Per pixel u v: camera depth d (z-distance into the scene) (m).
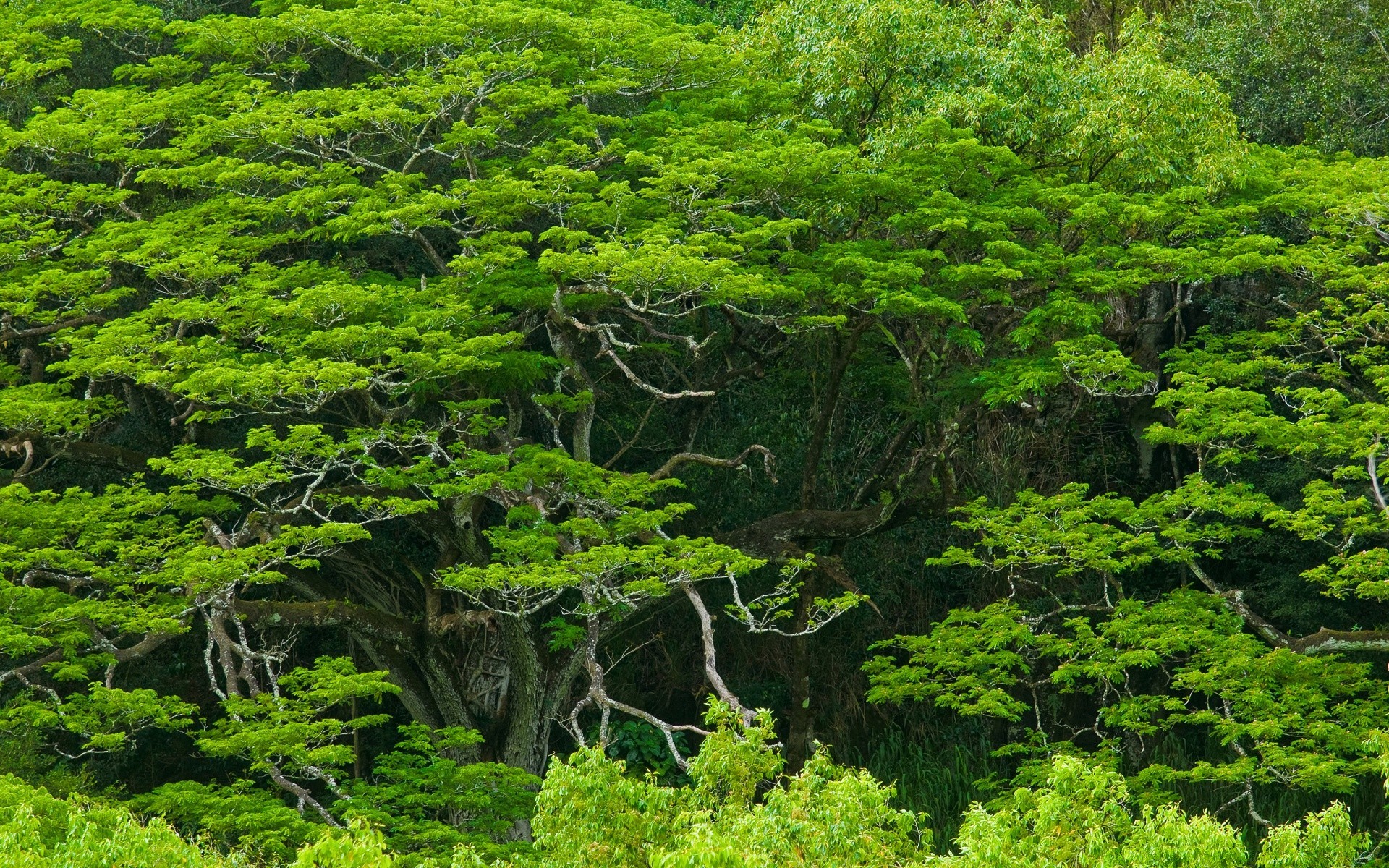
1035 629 70.12
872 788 26.34
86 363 46.22
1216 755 67.06
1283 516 47.00
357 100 53.88
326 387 44.22
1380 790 61.53
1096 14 82.56
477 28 58.28
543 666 58.91
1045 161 58.09
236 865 28.55
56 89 61.91
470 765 42.12
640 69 60.34
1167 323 70.94
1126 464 74.88
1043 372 48.41
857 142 58.66
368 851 22.92
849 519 56.75
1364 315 50.44
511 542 45.81
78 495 49.03
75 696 42.03
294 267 52.78
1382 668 64.12
